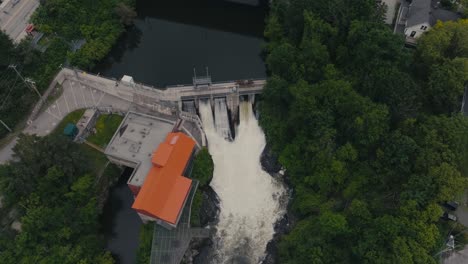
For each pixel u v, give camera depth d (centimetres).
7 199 11869
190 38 17825
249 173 14238
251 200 13700
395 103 11888
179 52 17200
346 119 12319
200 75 16175
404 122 11569
